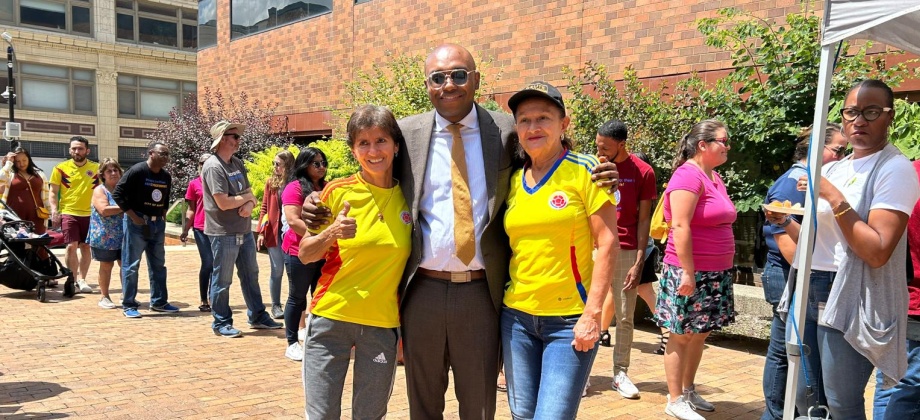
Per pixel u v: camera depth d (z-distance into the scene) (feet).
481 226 9.75
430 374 10.24
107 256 25.44
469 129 10.07
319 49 49.96
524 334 9.45
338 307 9.73
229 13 59.21
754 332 22.20
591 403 14.92
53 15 108.58
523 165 9.89
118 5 114.32
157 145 23.91
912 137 19.17
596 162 9.18
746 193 23.40
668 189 13.60
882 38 11.12
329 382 9.78
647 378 16.98
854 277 9.49
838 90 22.03
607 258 8.85
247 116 54.08
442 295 9.76
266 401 14.62
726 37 25.25
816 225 9.89
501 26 37.04
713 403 15.01
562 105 9.12
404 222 9.87
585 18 33.09
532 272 9.16
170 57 118.32
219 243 20.81
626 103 25.90
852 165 9.91
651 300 17.95
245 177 21.27
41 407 13.99
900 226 9.02
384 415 10.13
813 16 23.45
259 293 22.30
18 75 104.99
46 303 26.45
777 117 22.63
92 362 17.69
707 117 24.41
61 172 28.43
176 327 22.35
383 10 44.45
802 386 10.85
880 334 9.28
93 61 111.14
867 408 14.71
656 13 30.27
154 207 24.13
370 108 9.76
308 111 51.29
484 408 10.19
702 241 13.48
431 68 9.87
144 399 14.64
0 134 102.47
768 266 13.74
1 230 26.73
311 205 9.62
